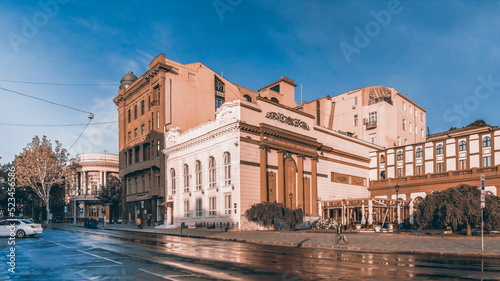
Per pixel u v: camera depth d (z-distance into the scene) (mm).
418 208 29891
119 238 27172
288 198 42656
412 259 15469
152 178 50875
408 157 55344
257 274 11141
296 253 17719
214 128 41594
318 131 49312
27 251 17672
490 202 26812
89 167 78500
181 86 51250
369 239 25156
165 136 49438
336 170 52062
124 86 63875
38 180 66375
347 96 70438
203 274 11102
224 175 39750
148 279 10320
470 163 48219
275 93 63219
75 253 16766
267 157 40688
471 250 18328
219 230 37469
